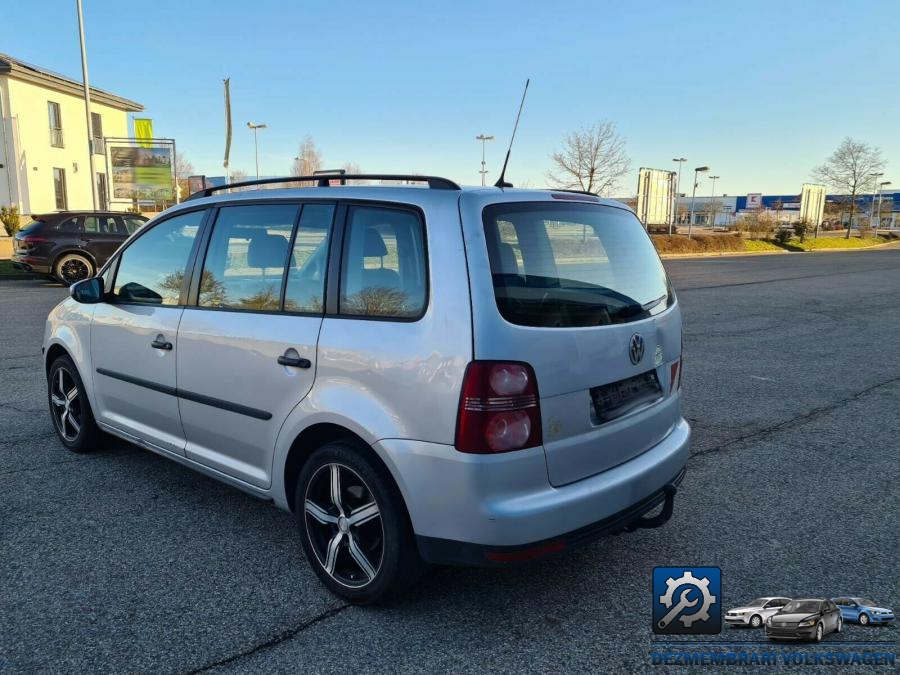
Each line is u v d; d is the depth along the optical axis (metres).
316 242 3.10
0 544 3.46
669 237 34.88
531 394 2.53
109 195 30.16
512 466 2.49
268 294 3.26
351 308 2.90
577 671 2.51
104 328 4.28
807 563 3.32
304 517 3.06
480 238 2.62
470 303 2.52
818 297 15.05
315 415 2.91
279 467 3.17
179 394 3.70
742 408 6.09
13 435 5.24
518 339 2.52
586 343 2.72
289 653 2.60
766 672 2.51
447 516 2.54
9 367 7.46
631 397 2.96
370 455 2.79
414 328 2.64
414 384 2.59
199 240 3.70
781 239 43.25
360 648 2.63
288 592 3.04
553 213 2.94
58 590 3.03
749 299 14.62
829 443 5.12
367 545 2.88
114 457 4.78
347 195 3.06
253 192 3.50
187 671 2.49
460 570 3.25
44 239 15.16
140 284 4.07
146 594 3.01
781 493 4.18
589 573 3.23
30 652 2.59
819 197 52.00
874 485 4.30
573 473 2.69
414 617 2.85
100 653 2.59
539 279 2.71
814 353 8.62
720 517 3.84
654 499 3.00
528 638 2.71
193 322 3.58
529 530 2.51
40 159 31.38
